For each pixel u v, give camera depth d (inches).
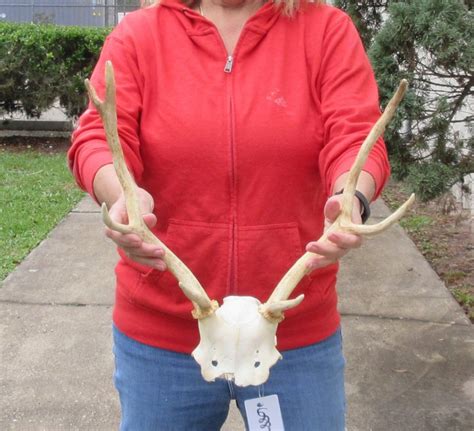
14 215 250.4
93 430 125.6
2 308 173.6
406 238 225.1
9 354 151.3
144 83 68.1
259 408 69.8
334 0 239.0
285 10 67.8
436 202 222.1
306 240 69.2
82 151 65.2
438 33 158.4
